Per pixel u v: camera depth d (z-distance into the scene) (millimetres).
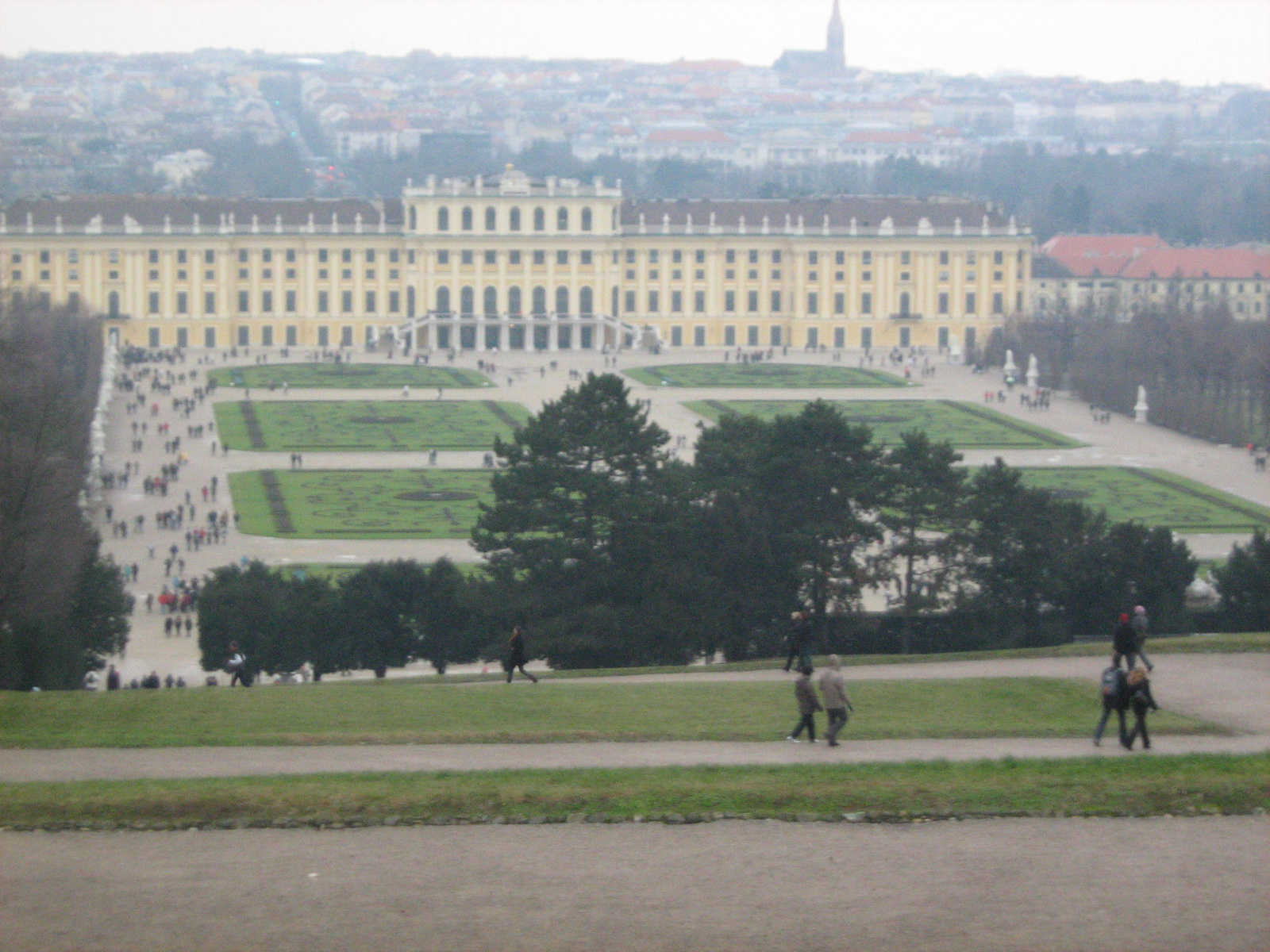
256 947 110812
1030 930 112938
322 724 167000
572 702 178500
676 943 111312
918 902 116500
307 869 121625
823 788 133875
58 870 121312
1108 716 157625
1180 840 126438
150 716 170375
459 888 118688
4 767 146625
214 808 130500
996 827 128875
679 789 133875
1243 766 140625
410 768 146500
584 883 119250
